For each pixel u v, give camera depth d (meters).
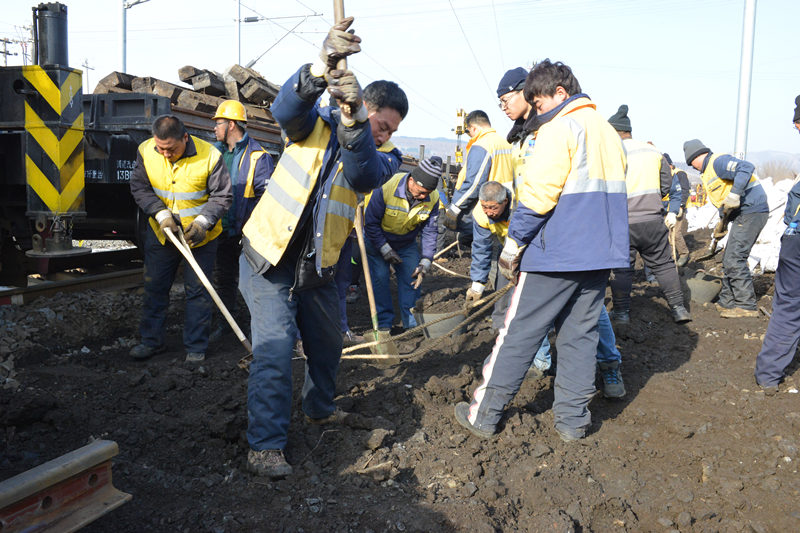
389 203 5.21
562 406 3.47
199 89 7.04
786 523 2.79
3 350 4.34
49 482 1.94
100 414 3.54
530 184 3.13
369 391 4.05
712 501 2.96
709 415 3.87
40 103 4.60
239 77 7.34
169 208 4.49
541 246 3.21
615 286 5.70
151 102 5.33
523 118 4.25
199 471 3.02
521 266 3.33
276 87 7.89
